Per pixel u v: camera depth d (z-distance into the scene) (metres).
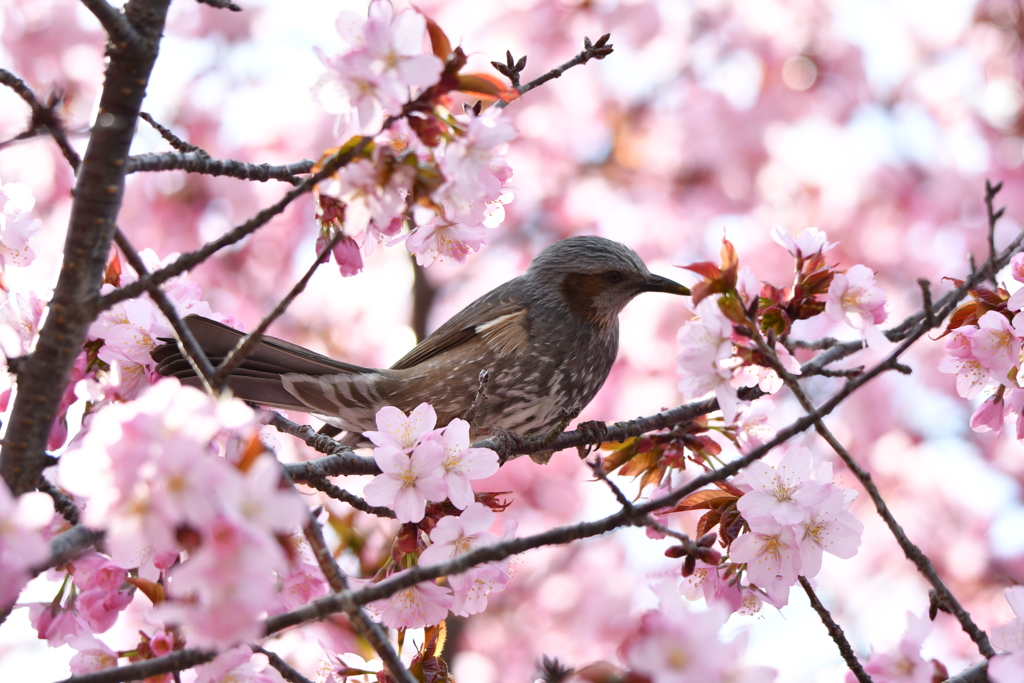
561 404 10.02
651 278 10.05
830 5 18.14
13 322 6.07
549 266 10.04
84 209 5.00
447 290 18.86
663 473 7.41
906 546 5.43
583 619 17.27
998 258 5.91
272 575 4.58
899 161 18.17
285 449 13.97
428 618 6.04
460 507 6.12
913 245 17.80
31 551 3.73
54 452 6.18
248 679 5.50
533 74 18.55
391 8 5.09
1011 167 18.03
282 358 8.34
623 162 19.17
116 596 5.66
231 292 17.86
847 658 5.80
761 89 18.02
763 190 18.12
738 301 5.71
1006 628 5.71
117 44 4.93
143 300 6.55
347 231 4.93
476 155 5.12
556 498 17.84
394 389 8.98
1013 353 6.41
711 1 18.50
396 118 4.94
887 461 17.80
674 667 4.23
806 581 5.93
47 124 4.84
